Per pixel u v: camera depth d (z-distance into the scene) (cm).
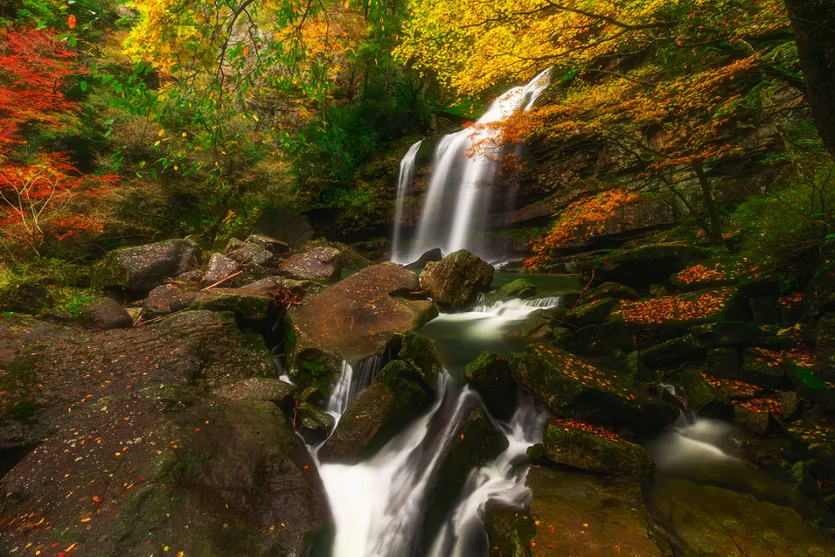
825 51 304
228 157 1362
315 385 591
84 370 523
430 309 768
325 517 386
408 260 1697
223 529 331
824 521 344
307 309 719
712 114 771
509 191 1550
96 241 1231
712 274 644
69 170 1277
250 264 975
